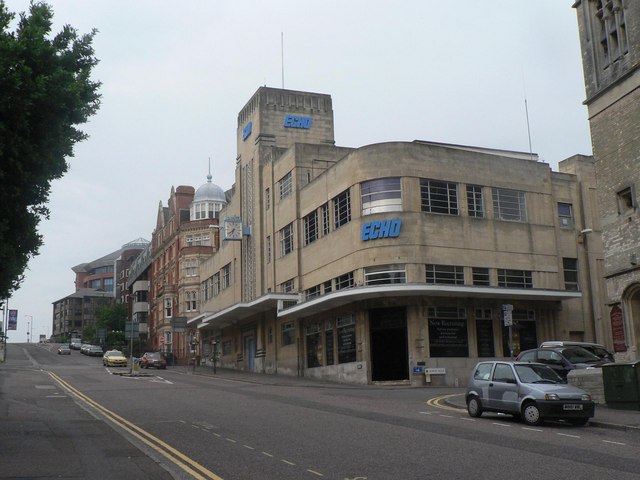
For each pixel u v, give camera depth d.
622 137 24.44
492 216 39.00
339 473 10.41
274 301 43.62
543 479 9.91
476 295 36.19
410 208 36.47
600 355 25.62
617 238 24.48
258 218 50.94
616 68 24.97
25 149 11.42
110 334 93.38
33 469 10.52
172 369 58.94
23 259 12.63
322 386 33.88
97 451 12.46
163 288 77.25
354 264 37.03
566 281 41.34
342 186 38.94
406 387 33.19
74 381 36.72
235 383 36.97
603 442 13.67
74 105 11.99
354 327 37.16
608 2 25.48
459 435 14.51
